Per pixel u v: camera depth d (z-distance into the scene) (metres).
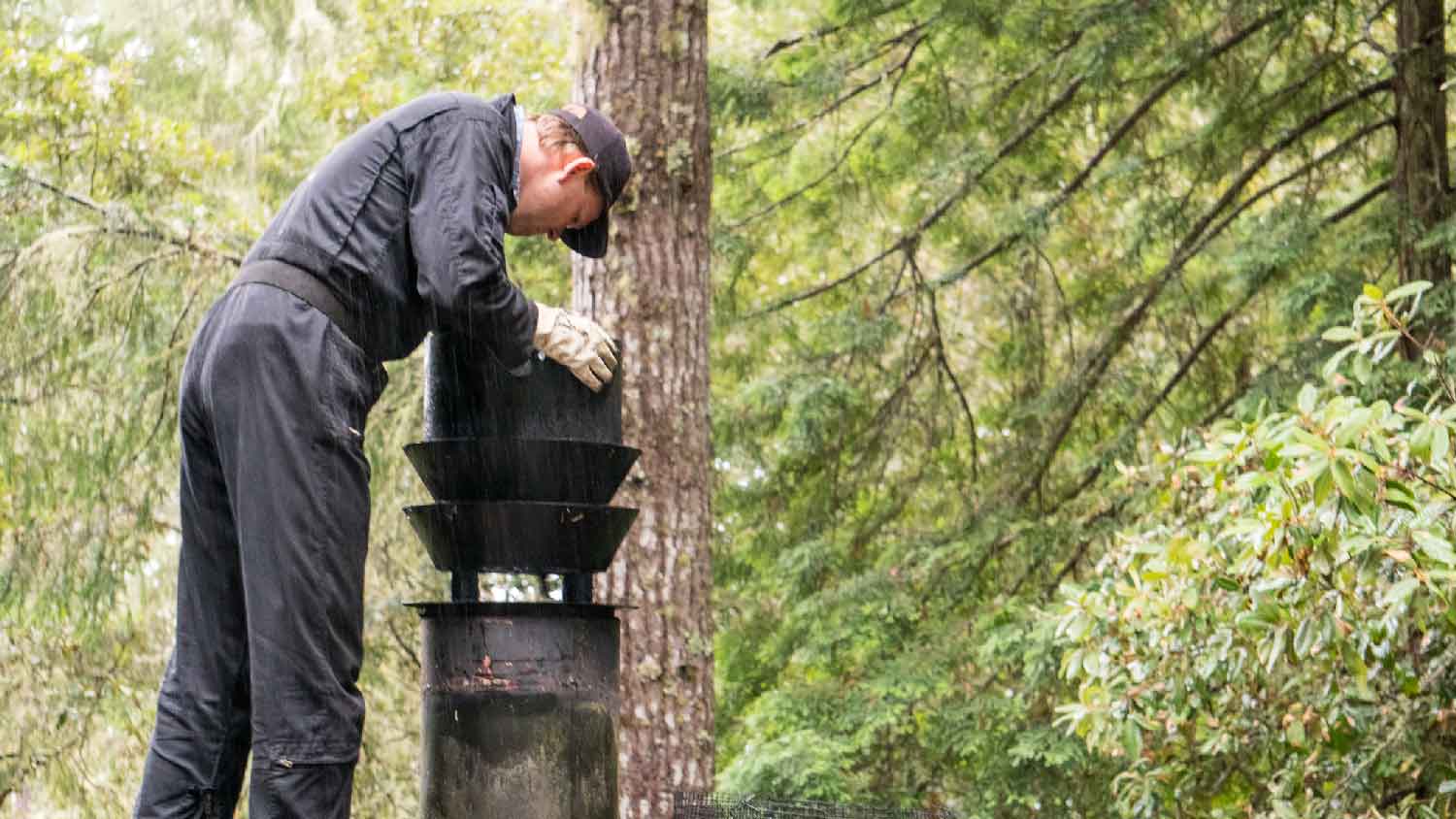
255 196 14.57
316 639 3.43
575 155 3.95
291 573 3.40
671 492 6.84
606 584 6.78
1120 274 12.57
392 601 10.09
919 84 11.74
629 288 6.91
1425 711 6.82
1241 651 6.16
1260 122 11.30
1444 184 10.70
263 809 3.36
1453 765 6.91
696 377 7.00
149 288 9.91
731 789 10.76
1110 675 6.71
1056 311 12.66
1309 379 10.35
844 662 12.29
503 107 3.83
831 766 10.62
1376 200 11.92
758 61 11.55
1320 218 10.89
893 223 13.89
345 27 16.88
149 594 11.82
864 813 4.39
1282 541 5.36
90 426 9.75
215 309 3.60
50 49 11.90
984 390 13.69
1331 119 11.57
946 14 10.93
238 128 18.67
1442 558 5.02
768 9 14.02
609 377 3.98
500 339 3.69
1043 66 11.48
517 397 3.91
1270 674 6.27
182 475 3.70
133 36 19.00
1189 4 10.73
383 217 3.61
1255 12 10.32
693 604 6.83
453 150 3.63
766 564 12.93
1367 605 5.72
